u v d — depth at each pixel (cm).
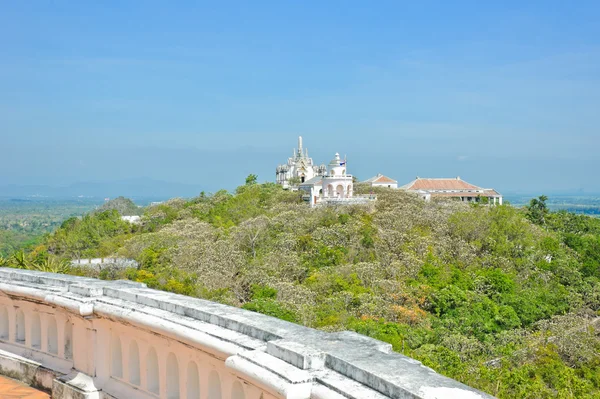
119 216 8444
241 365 586
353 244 5375
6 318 1119
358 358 552
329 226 6038
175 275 4781
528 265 5069
